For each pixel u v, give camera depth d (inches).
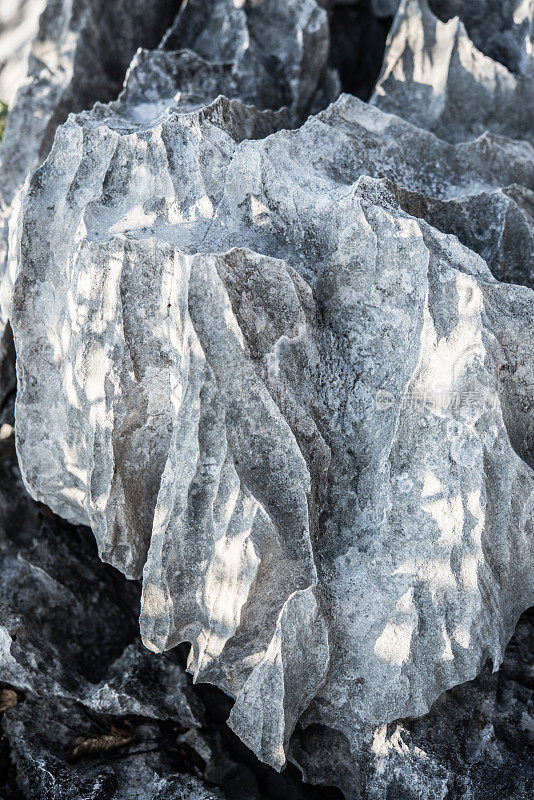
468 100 134.3
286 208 102.2
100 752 110.2
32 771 106.8
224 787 110.7
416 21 135.9
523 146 130.0
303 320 97.4
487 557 98.2
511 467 96.8
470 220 114.3
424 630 98.2
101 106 121.9
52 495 119.9
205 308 92.0
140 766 109.0
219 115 110.1
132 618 124.7
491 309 96.9
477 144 122.7
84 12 145.1
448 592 97.3
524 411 103.3
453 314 95.3
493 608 99.6
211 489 96.3
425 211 111.8
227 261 92.6
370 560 98.8
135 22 153.2
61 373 109.8
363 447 99.7
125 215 104.9
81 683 115.2
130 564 111.4
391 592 98.0
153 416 104.3
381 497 97.7
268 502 95.7
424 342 94.8
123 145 106.0
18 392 115.1
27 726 111.2
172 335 97.8
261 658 102.0
